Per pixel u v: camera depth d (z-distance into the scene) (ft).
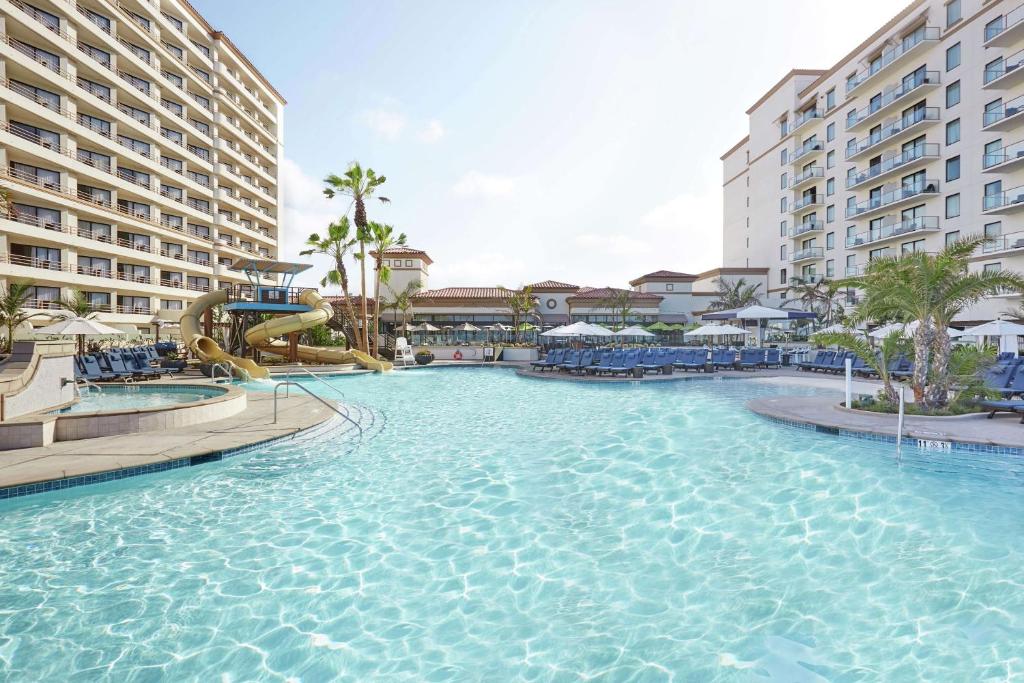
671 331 161.17
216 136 171.12
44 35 109.40
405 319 135.64
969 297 37.14
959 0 113.80
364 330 106.01
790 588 16.31
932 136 120.57
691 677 12.17
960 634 13.71
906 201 125.39
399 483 25.31
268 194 205.36
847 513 21.40
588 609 15.21
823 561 17.92
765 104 188.75
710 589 16.30
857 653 13.05
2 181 99.04
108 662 12.36
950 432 30.14
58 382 42.73
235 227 178.50
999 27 104.99
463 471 27.35
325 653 12.91
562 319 160.97
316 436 34.27
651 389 60.39
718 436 33.65
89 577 16.12
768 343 134.21
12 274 99.66
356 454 30.55
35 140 109.19
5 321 87.30
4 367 38.70
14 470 23.36
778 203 181.27
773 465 27.40
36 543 18.31
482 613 14.85
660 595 15.98
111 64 130.82
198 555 17.69
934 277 36.47
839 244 152.25
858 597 15.69
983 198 108.27
